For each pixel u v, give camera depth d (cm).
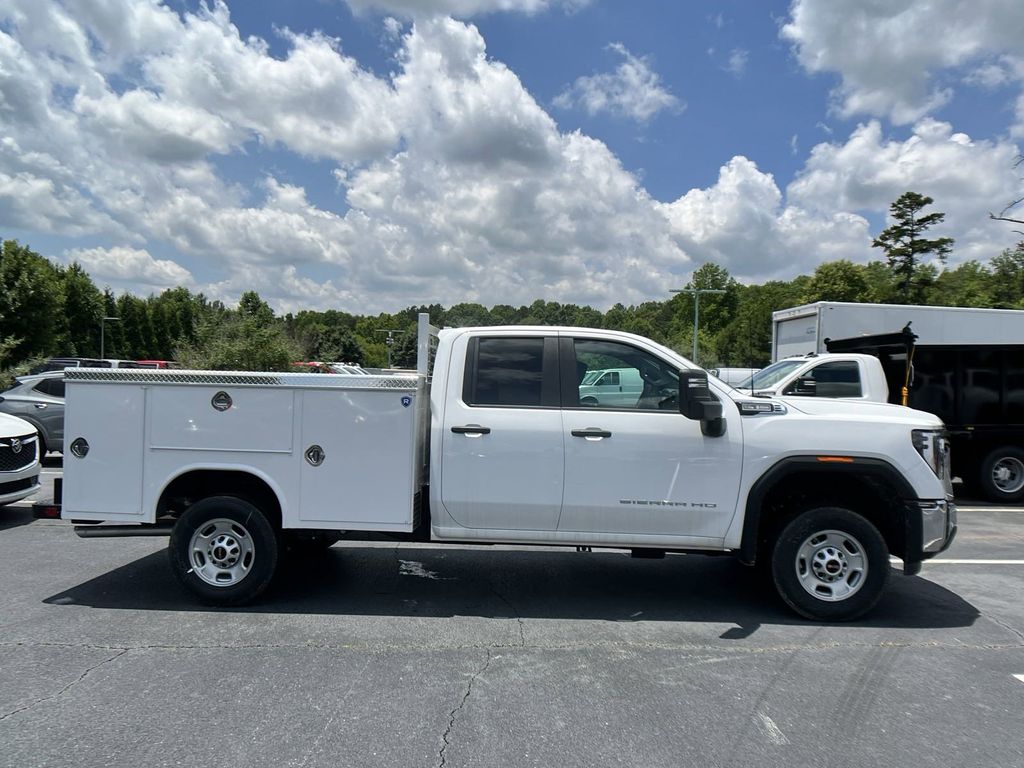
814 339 1389
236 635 472
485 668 424
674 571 654
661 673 420
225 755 320
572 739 340
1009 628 504
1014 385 1059
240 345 2144
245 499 528
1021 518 947
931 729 354
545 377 520
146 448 516
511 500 509
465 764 317
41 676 402
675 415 508
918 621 518
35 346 3194
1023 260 4444
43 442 1260
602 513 506
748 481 501
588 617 522
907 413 534
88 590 564
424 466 544
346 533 546
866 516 548
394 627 494
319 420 510
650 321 10450
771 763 321
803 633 491
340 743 333
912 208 5572
